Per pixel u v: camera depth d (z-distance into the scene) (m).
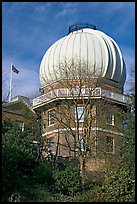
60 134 47.59
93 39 54.88
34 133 37.09
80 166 34.88
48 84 54.31
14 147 23.75
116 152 39.84
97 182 28.42
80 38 54.69
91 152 40.03
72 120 42.44
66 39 55.44
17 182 21.98
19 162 24.56
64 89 44.72
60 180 24.75
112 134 44.88
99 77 48.75
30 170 25.56
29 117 48.00
